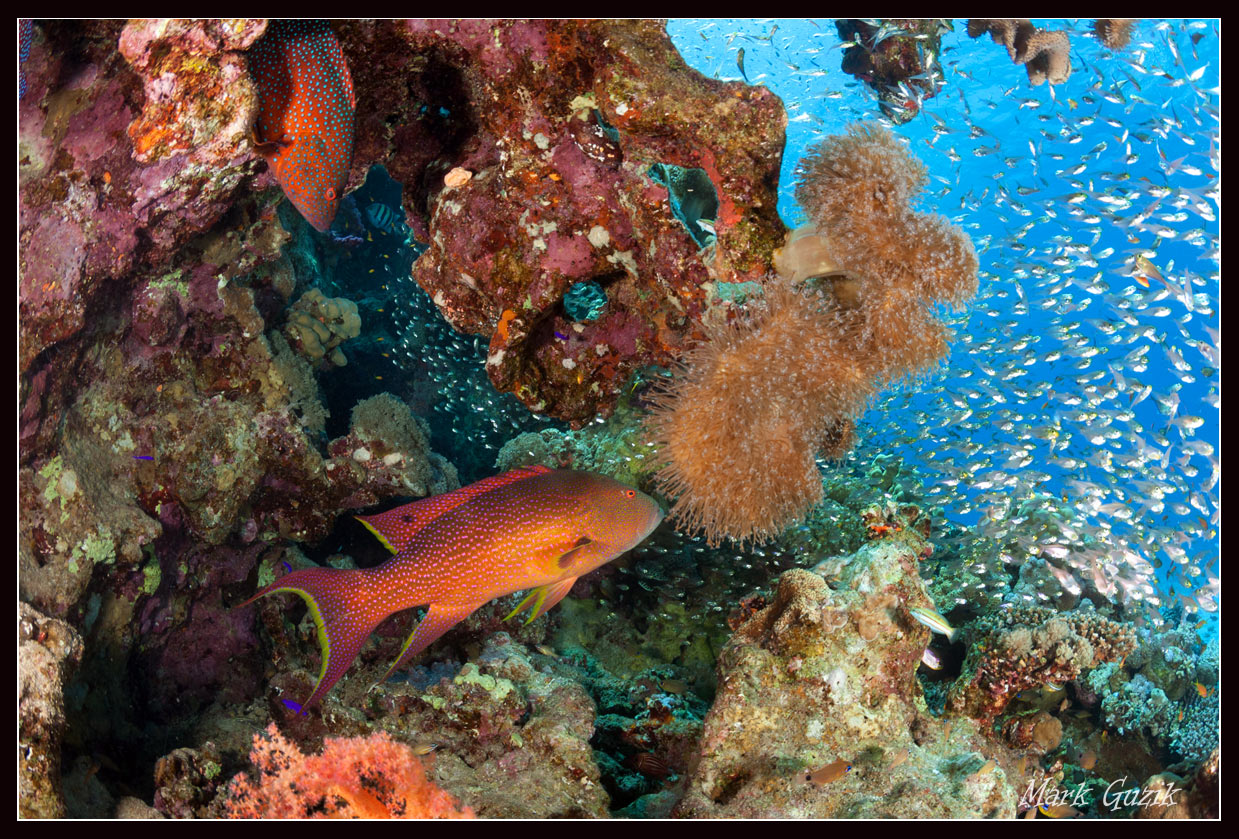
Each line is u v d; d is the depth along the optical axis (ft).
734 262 3.12
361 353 6.84
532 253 3.34
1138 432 4.81
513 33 3.18
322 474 4.61
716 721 3.18
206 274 4.25
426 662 4.37
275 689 3.91
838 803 2.95
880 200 3.01
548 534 2.80
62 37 3.17
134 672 4.06
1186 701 4.47
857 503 5.01
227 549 4.53
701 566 4.93
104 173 3.41
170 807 3.21
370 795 3.03
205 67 3.06
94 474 3.78
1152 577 4.65
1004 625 4.18
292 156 3.23
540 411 3.70
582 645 4.84
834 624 3.18
